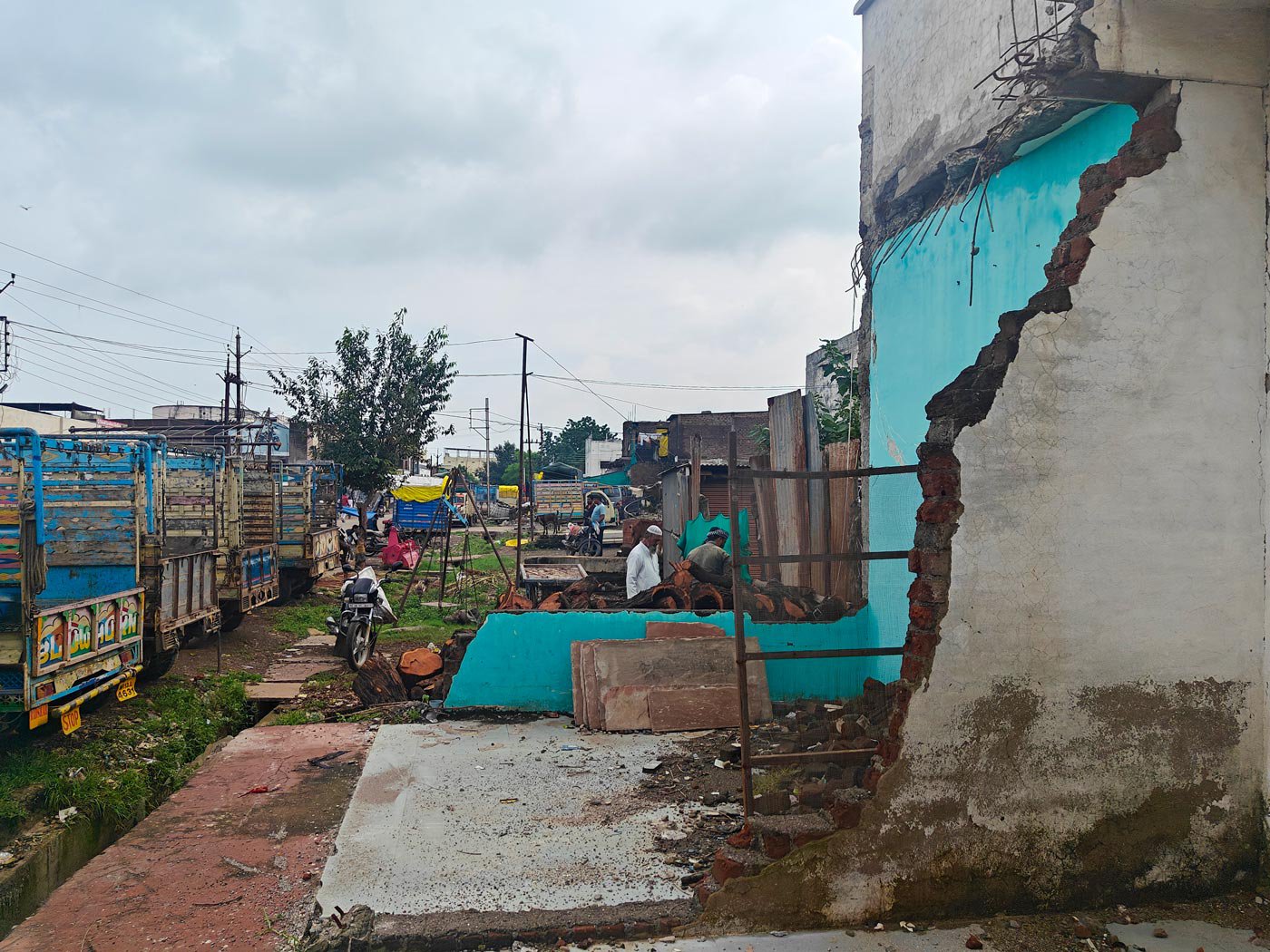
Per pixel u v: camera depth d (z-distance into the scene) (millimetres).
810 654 4211
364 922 3920
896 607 5180
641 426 49500
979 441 3982
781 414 9102
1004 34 5668
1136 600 4133
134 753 7070
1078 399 4074
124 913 4184
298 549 16031
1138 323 4125
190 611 9680
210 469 11781
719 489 16578
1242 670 4238
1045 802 4070
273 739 6984
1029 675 4035
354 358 26406
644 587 10328
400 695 8367
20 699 6199
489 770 6070
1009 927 3967
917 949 3771
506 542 31406
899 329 7398
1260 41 4188
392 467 26797
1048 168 5430
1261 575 4250
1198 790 4211
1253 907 4141
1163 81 4137
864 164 8164
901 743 3943
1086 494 4082
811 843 3941
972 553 3975
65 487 8484
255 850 4863
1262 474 4246
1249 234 4219
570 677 7656
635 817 5180
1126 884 4156
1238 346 4219
